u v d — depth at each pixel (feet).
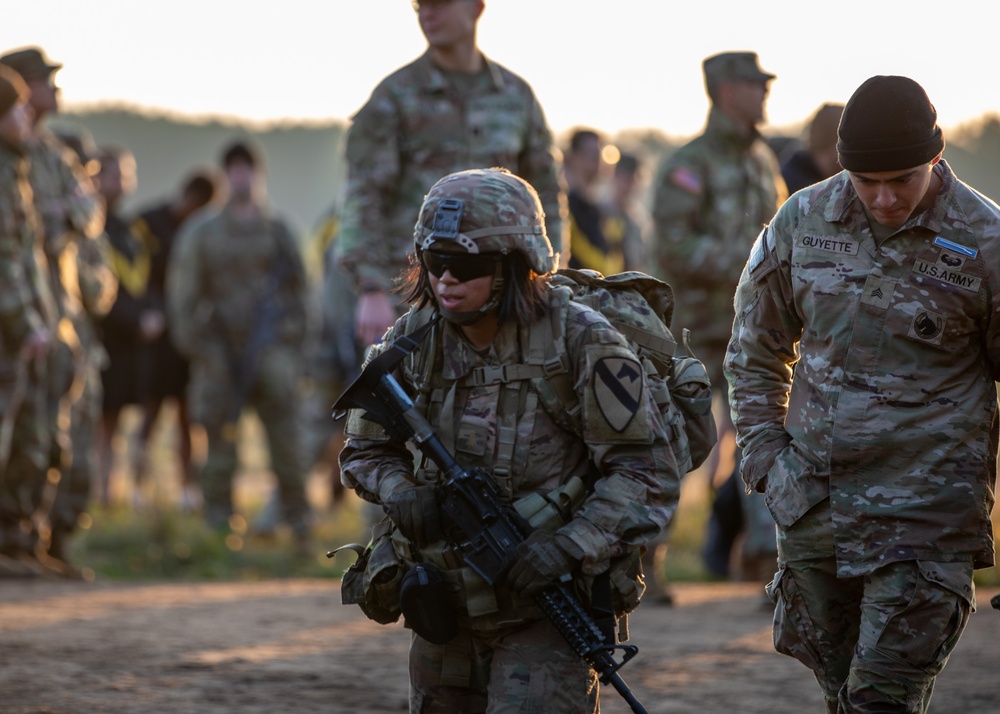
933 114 32.45
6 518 74.74
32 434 73.36
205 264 100.78
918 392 33.53
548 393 31.91
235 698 47.39
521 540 31.22
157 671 50.83
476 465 32.24
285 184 517.14
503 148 56.80
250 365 99.60
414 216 56.70
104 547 92.32
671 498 31.91
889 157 31.96
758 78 68.33
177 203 115.44
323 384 107.14
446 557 31.94
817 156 62.44
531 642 31.73
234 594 70.28
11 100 69.46
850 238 34.12
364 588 33.73
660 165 70.28
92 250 81.05
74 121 532.73
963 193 33.68
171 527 94.48
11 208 69.62
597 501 31.22
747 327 36.19
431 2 55.72
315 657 53.83
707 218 69.36
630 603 32.32
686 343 34.53
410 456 34.12
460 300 31.45
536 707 31.24
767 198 70.13
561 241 58.85
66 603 65.41
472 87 57.06
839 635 35.24
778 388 36.19
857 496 33.81
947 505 33.40
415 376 32.94
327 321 105.81
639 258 124.67
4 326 69.72
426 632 31.60
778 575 35.91
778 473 35.09
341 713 45.75
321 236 108.58
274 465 98.84
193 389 101.91
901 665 33.09
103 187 109.09
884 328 33.65
